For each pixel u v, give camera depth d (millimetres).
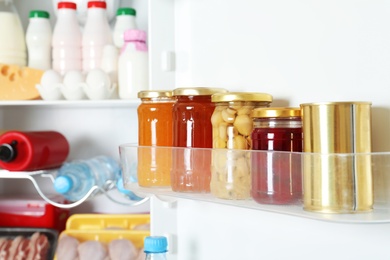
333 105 771
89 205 1615
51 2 1646
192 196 942
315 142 785
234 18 1050
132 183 1080
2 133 1513
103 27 1486
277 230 989
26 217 1539
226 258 1072
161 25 1184
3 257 1449
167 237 1185
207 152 944
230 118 933
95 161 1465
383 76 831
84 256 1409
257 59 1011
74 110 1638
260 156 853
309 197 784
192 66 1135
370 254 861
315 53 919
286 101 965
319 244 927
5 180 1666
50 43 1534
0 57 1500
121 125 1610
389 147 821
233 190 894
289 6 957
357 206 756
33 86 1462
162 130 1071
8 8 1534
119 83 1409
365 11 852
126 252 1403
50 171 1442
